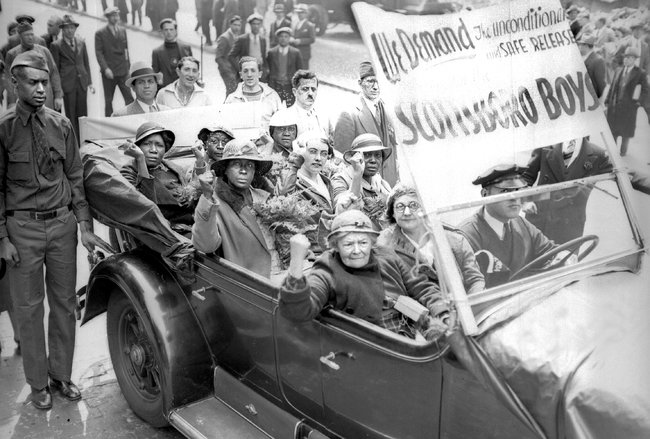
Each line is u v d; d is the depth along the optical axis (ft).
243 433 8.89
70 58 18.70
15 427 10.85
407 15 6.35
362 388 7.03
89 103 19.15
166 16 19.74
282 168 12.28
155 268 10.39
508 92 6.69
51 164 10.89
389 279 8.14
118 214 10.64
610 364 5.27
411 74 6.19
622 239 6.82
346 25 20.75
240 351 9.16
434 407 6.28
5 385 12.32
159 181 11.47
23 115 10.55
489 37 6.68
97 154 11.25
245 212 10.06
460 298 5.76
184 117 12.92
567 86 7.02
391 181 16.26
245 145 9.93
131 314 10.94
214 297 9.37
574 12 13.57
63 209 11.20
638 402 4.98
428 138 6.16
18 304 11.14
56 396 11.92
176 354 9.62
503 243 6.57
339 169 12.64
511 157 6.63
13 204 10.84
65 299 11.56
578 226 6.88
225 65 20.85
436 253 5.92
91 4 19.01
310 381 7.86
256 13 20.80
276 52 20.92
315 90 16.25
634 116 12.41
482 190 6.43
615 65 13.25
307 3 20.70
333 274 7.50
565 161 7.32
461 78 6.46
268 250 10.11
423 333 7.18
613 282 6.32
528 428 5.44
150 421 10.75
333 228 7.57
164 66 19.86
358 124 16.52
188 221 11.55
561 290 6.20
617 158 7.10
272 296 8.05
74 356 13.61
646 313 5.82
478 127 6.47
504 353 5.59
